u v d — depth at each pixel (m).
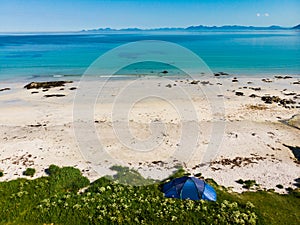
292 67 61.38
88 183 18.86
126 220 15.13
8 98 38.84
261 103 36.00
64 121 29.86
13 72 57.22
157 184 18.64
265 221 15.22
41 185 18.42
